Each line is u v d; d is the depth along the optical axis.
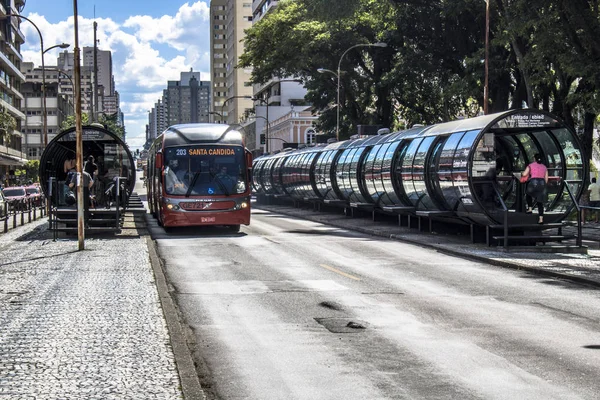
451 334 9.52
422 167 24.81
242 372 7.72
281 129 105.19
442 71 47.19
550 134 22.56
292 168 47.84
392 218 31.94
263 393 6.93
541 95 38.44
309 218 36.19
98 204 27.91
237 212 26.72
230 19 174.50
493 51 39.62
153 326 9.59
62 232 27.11
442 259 18.52
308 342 9.10
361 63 59.56
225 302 12.12
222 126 28.17
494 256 18.41
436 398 6.70
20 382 6.81
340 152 37.16
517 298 12.45
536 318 10.61
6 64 91.31
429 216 24.86
